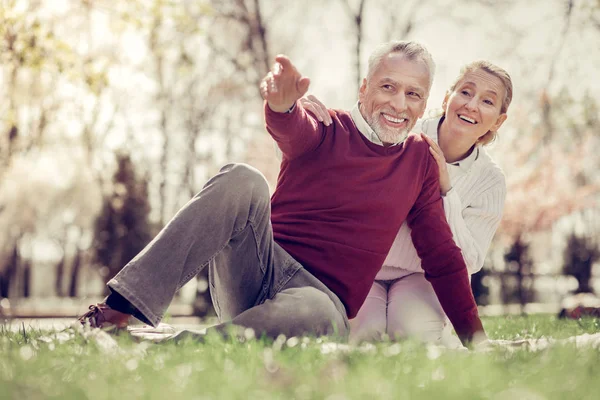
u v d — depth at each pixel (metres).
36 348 3.12
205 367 2.56
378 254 3.95
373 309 4.45
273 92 3.51
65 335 3.21
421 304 4.41
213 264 3.77
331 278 3.84
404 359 2.87
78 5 16.59
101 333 3.05
